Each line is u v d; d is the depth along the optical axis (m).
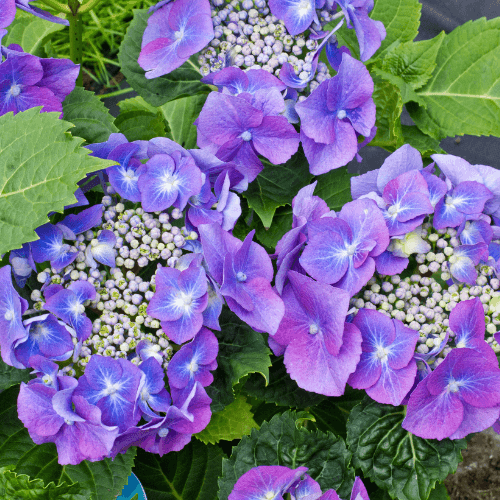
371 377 0.90
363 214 0.90
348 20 0.95
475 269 0.91
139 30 1.05
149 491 0.99
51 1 1.05
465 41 1.08
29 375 0.92
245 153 0.95
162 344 0.90
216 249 0.89
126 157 0.92
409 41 1.10
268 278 0.90
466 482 1.20
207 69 0.98
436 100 1.09
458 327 0.89
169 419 0.88
